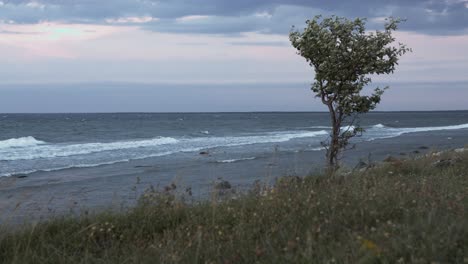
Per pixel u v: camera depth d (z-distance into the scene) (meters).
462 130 65.12
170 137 49.22
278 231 5.41
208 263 4.63
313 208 6.17
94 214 7.66
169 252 5.01
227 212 6.78
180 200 7.95
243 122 107.19
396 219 5.54
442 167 12.00
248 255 4.82
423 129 70.81
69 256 5.45
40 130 65.31
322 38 11.18
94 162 25.98
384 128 75.56
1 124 83.81
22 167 23.75
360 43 11.12
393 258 4.16
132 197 13.65
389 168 11.70
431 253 4.13
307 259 4.34
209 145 38.28
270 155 27.25
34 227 6.42
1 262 5.44
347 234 5.08
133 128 72.94
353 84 11.38
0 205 10.96
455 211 5.60
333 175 9.37
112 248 5.68
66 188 15.94
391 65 11.13
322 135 52.66
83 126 78.44
